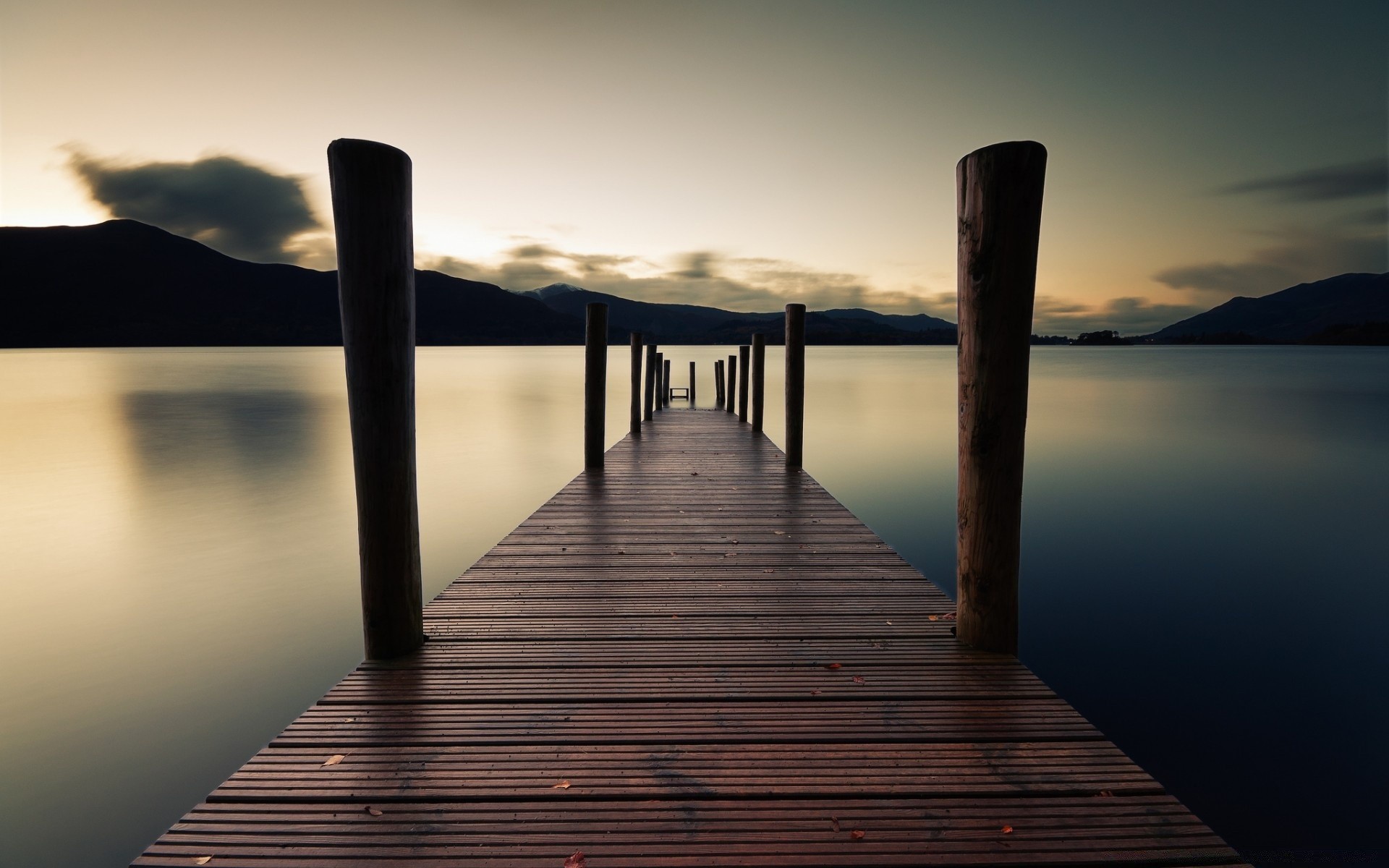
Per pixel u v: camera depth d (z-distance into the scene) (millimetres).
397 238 2021
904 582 2930
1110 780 1521
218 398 22312
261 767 1550
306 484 9203
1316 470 10195
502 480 9805
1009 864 1278
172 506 8047
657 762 1584
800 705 1851
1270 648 4168
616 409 18422
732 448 7203
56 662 4160
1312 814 2613
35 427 14742
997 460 2131
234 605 5094
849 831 1360
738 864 1273
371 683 1964
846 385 28422
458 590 2801
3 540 6734
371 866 1261
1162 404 21219
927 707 1840
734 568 3119
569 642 2266
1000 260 2031
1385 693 3576
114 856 2584
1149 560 6055
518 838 1335
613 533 3748
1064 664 3943
